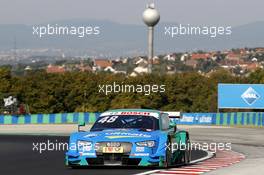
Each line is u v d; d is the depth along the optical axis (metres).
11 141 89.38
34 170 44.22
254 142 96.06
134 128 46.81
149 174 40.72
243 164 50.16
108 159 44.19
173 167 47.06
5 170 44.31
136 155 43.94
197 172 42.53
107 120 48.00
